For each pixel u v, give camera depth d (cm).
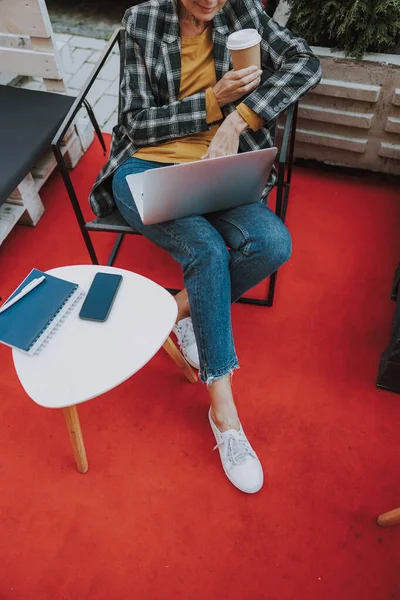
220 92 146
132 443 165
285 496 154
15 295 142
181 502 154
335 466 159
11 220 212
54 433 168
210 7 135
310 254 212
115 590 140
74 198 164
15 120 209
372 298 197
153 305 141
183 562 144
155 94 160
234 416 156
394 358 158
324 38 204
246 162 136
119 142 170
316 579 140
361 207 228
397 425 166
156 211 144
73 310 141
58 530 150
